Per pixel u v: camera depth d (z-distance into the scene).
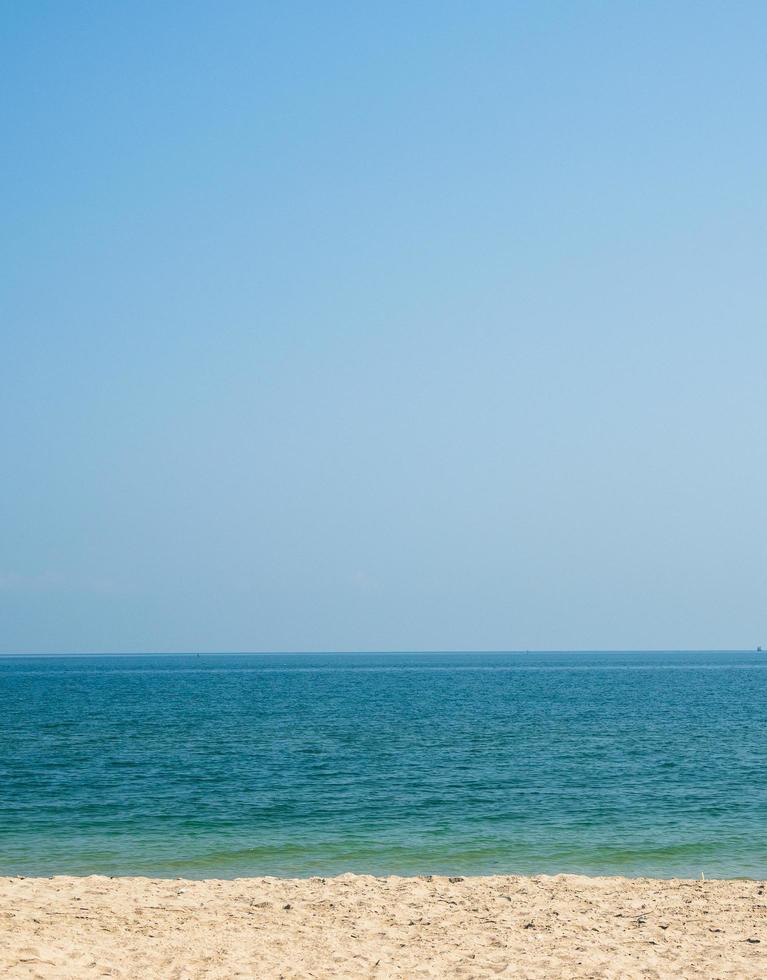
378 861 24.17
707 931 16.50
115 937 15.34
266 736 59.84
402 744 54.34
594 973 14.11
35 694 123.81
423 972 14.14
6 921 15.85
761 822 29.42
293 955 14.88
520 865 23.69
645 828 28.44
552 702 101.44
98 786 37.66
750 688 138.25
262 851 25.33
